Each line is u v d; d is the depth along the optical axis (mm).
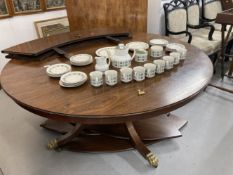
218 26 3244
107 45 1861
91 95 1193
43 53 1646
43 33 2881
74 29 2775
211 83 2678
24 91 1239
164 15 2812
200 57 1573
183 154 1703
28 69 1481
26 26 2748
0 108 2336
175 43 1796
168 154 1707
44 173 1591
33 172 1602
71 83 1243
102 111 1069
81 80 1278
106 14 2564
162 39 1897
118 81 1319
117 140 1794
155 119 1955
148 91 1218
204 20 3283
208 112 2168
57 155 1737
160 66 1363
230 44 3082
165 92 1204
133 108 1088
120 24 2555
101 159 1689
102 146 1746
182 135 1882
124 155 1718
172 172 1563
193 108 2230
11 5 2535
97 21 2648
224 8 3422
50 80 1346
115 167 1617
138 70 1305
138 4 2354
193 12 3045
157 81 1311
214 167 1593
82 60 1514
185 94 1181
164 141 1831
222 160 1646
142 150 1616
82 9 2625
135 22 2465
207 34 2969
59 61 1583
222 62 2664
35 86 1286
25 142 1875
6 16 2527
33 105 1118
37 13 2801
